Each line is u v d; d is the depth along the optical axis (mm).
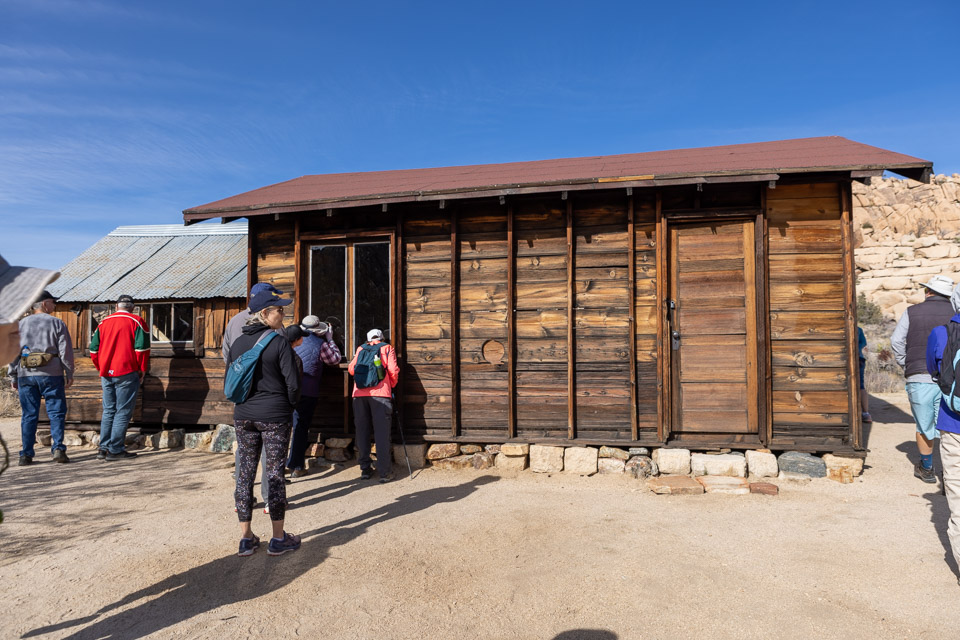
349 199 6449
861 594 3426
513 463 6363
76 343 8344
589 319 6367
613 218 6344
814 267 5906
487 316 6645
